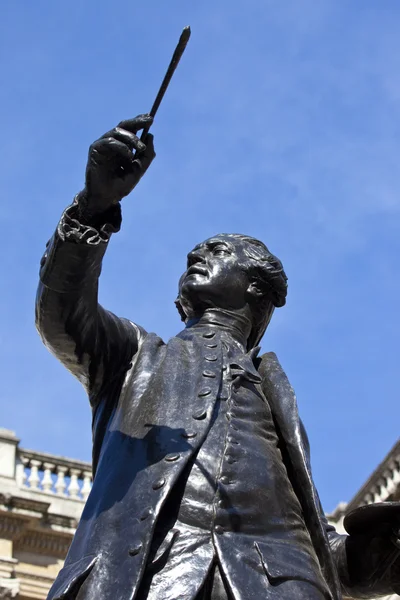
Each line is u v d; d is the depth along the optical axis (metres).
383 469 21.80
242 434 4.72
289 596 4.17
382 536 4.80
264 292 5.63
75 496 25.28
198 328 5.44
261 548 4.30
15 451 25.50
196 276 5.61
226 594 4.20
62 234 4.64
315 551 4.53
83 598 4.14
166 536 4.29
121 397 4.96
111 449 4.73
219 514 4.38
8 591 23.48
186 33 4.68
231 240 5.73
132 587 4.07
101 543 4.31
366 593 4.92
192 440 4.60
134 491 4.43
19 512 24.36
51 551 24.50
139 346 5.18
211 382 4.90
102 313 5.05
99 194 4.65
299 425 4.85
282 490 4.61
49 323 4.84
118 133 4.61
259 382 5.05
